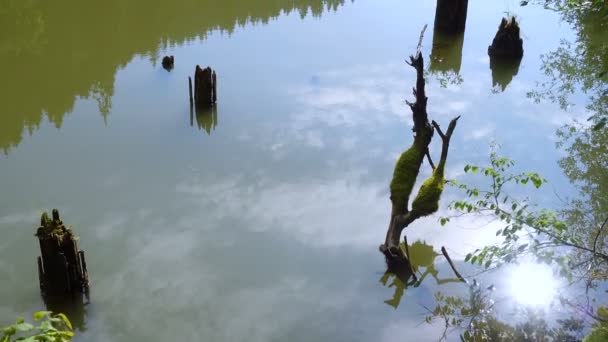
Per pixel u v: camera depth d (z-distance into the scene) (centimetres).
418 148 1161
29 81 1814
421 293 939
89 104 1662
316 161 1346
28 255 1019
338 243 1065
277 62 2000
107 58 2014
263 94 1727
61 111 1614
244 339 849
